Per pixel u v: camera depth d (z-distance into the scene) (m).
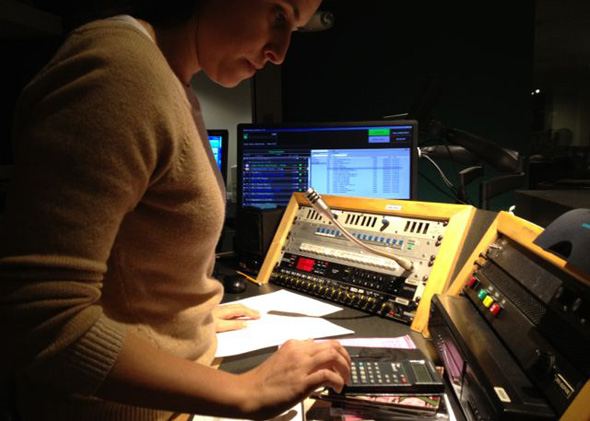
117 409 0.66
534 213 1.25
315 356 0.69
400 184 1.67
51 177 0.48
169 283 0.69
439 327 0.95
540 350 0.68
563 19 2.97
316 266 1.37
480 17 2.54
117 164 0.50
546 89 3.04
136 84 0.52
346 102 2.74
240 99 3.00
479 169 1.72
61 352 0.50
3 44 2.39
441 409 0.76
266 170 1.78
